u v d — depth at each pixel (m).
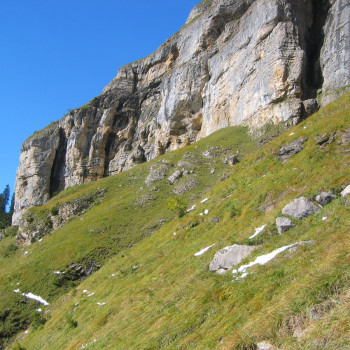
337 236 13.75
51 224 67.88
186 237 28.19
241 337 10.62
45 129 120.44
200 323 13.97
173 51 110.56
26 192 113.75
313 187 19.81
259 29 67.94
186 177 60.22
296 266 13.30
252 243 18.17
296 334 9.73
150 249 32.94
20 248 68.19
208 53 86.75
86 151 111.25
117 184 72.06
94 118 113.06
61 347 24.00
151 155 95.06
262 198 23.94
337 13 60.19
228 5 91.56
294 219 17.78
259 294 12.84
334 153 23.69
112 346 17.28
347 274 10.79
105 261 44.47
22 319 38.78
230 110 74.62
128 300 22.77
